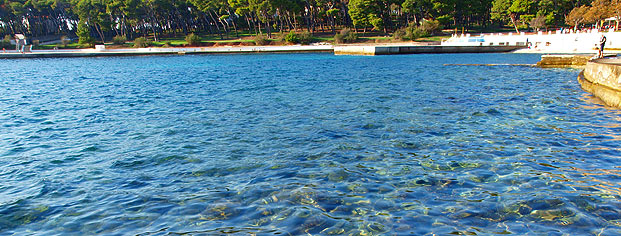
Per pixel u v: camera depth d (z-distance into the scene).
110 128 14.35
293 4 98.50
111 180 8.84
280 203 7.15
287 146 11.16
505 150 10.20
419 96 19.77
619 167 8.65
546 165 8.92
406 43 83.38
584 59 34.19
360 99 19.30
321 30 118.75
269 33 104.12
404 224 6.20
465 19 112.81
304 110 16.75
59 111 18.48
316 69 39.50
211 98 21.09
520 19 91.31
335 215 6.59
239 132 13.03
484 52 65.19
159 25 128.75
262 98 20.52
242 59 62.44
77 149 11.62
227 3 108.06
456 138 11.57
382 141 11.45
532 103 17.06
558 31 66.88
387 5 100.69
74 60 73.00
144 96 22.75
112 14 112.56
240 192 7.77
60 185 8.59
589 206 6.68
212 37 116.12
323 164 9.41
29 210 7.29
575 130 12.15
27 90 27.67
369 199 7.22
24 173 9.52
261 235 5.98
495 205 6.82
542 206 6.73
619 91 16.03
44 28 135.88
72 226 6.58
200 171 9.21
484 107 16.36
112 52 83.94
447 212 6.59
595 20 70.94
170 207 7.17
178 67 48.09
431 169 8.85
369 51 65.25
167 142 12.03
